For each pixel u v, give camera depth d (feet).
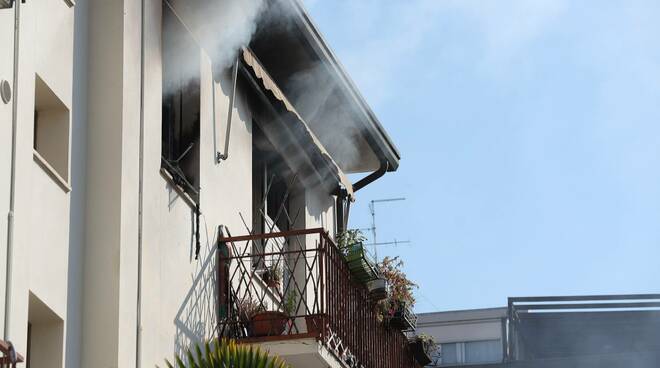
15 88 46.57
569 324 119.65
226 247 61.36
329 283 62.28
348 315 64.95
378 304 73.00
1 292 44.42
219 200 62.23
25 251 46.16
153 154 55.21
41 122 50.62
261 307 61.41
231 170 64.34
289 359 59.47
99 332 50.11
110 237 51.11
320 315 60.18
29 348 48.52
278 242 71.82
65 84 50.98
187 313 57.00
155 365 53.21
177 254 56.70
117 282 50.62
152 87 55.83
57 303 48.49
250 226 66.28
